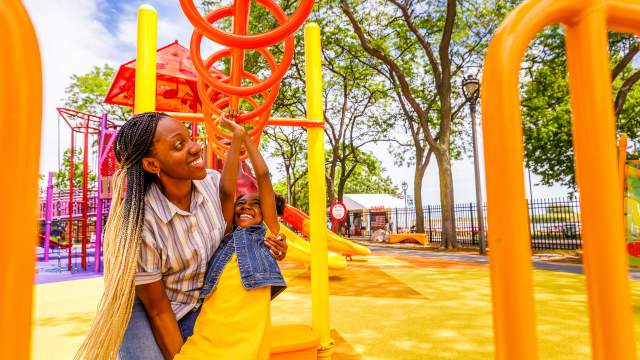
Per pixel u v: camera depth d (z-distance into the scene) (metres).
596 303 0.60
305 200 39.84
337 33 18.62
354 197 32.19
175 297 1.33
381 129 24.06
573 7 0.64
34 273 0.49
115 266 1.19
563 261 10.23
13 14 0.50
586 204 0.62
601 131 0.61
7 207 0.47
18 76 0.49
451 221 15.18
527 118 17.67
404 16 15.48
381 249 15.90
